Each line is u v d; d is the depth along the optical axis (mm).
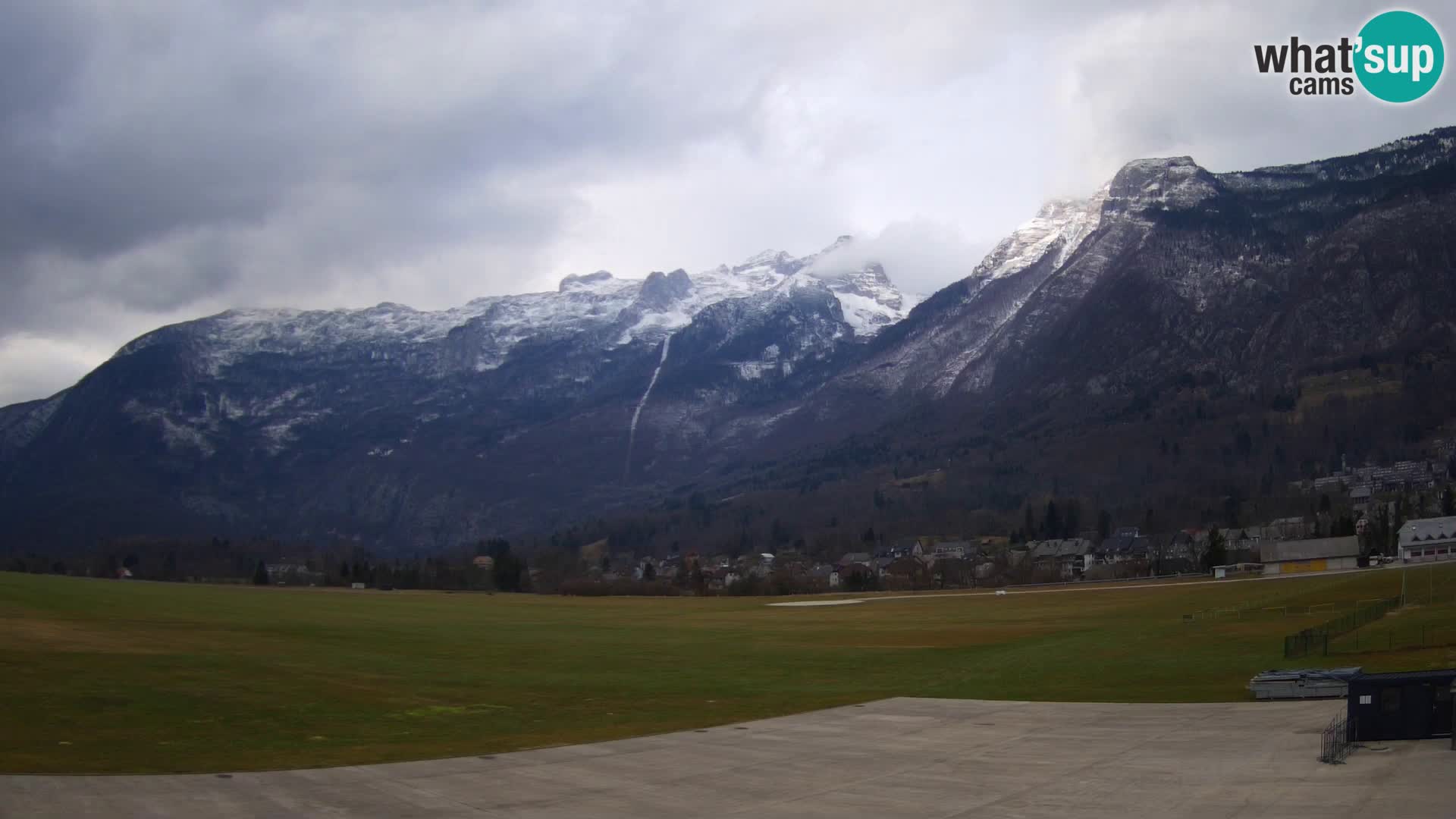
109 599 130625
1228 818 36219
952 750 49250
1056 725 54594
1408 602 98688
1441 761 41719
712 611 159250
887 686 72438
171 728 51500
